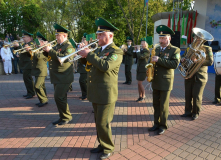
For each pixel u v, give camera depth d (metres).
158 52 3.51
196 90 4.17
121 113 4.72
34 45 5.01
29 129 3.82
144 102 5.65
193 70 3.83
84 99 6.05
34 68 5.06
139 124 4.05
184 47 16.62
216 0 14.60
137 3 19.58
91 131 3.73
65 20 23.36
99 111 2.66
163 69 3.37
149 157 2.85
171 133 3.62
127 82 8.50
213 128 3.80
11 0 20.70
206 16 15.28
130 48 8.00
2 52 10.52
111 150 2.87
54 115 4.63
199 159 2.79
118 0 20.81
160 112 3.52
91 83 2.66
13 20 19.34
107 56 2.56
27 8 20.47
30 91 6.15
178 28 16.38
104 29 2.59
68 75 3.84
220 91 5.36
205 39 3.59
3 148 3.12
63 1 22.86
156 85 3.43
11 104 5.49
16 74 11.14
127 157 2.85
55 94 3.85
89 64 2.70
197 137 3.44
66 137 3.49
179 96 6.36
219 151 2.99
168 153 2.95
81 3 23.61
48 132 3.69
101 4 23.14
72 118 4.39
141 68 5.44
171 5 25.47
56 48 3.87
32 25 21.77
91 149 3.08
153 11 23.98
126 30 25.81
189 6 25.17
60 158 2.85
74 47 3.90
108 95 2.60
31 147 3.15
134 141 3.32
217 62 5.07
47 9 22.12
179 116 4.51
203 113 4.68
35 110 4.99
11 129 3.82
